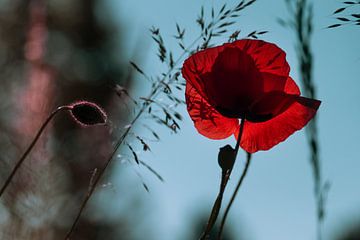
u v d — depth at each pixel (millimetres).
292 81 647
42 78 1198
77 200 1179
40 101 1139
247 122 648
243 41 636
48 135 1113
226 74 623
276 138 643
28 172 1061
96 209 1238
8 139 1093
